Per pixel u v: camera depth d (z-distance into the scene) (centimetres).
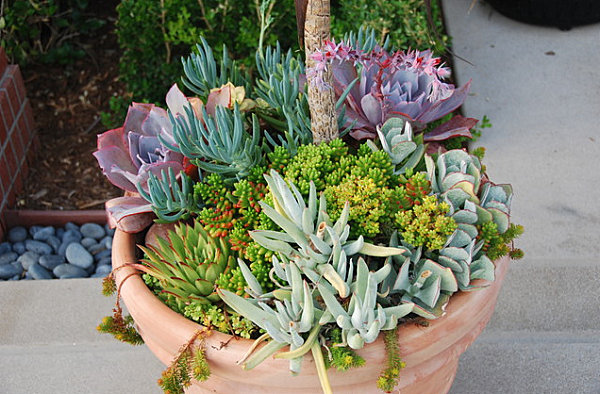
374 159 128
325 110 131
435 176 127
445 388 146
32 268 226
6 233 245
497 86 289
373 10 242
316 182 129
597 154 260
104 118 262
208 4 252
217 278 123
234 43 260
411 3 245
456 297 118
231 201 131
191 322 117
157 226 137
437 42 121
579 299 199
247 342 113
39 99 292
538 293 201
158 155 140
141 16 245
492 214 122
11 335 192
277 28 253
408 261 112
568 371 180
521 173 253
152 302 120
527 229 231
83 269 231
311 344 109
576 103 281
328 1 121
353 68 147
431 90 140
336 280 110
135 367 184
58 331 193
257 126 131
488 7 329
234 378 115
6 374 183
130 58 256
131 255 131
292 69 156
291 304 114
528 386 177
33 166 266
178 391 112
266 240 116
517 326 191
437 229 115
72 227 246
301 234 116
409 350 113
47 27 314
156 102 256
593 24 319
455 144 156
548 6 305
